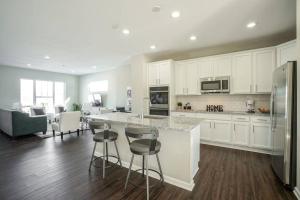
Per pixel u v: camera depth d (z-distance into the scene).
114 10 2.37
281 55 3.16
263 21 2.74
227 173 2.54
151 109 4.72
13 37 3.38
